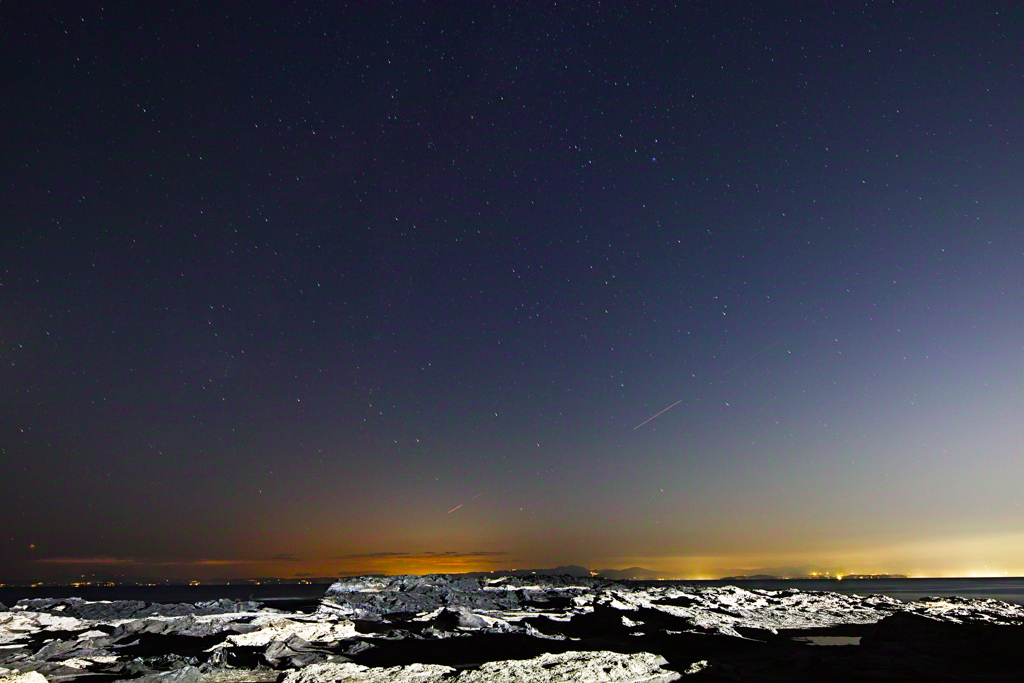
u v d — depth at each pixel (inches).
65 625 1310.3
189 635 1160.2
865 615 1748.3
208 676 794.2
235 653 954.7
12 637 1154.7
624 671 746.2
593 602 1843.0
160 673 797.2
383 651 975.0
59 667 828.0
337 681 724.0
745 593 2250.2
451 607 1756.9
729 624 1470.2
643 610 1636.3
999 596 4101.9
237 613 1461.6
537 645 1043.3
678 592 2151.8
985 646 928.9
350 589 2257.6
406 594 1947.6
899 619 1283.2
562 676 717.9
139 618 1483.8
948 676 736.3
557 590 2215.8
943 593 4613.7
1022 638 970.1
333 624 1192.8
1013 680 710.5
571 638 1170.0
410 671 767.1
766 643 1197.1
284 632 1103.6
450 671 765.9
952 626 1185.4
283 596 3777.1
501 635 1150.3
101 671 821.2
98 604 1620.3
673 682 737.0
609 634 1257.4
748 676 778.2
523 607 1876.2
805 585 7273.6
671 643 1093.1
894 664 817.5
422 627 1301.7
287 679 748.0
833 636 1334.9
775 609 1866.4
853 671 780.6
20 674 682.8
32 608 1583.4
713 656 983.6
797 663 863.1
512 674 729.6
